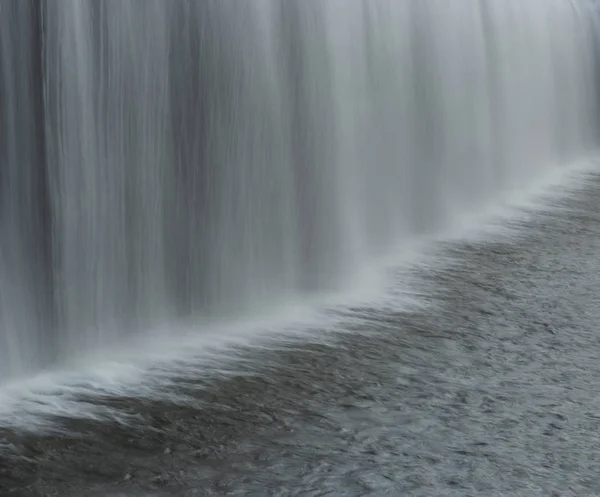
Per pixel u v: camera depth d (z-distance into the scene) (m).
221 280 16.08
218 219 16.03
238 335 14.82
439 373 13.79
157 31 14.72
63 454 10.74
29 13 12.88
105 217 14.08
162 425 11.60
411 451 11.39
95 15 13.73
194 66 15.45
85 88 13.63
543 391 13.35
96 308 14.02
